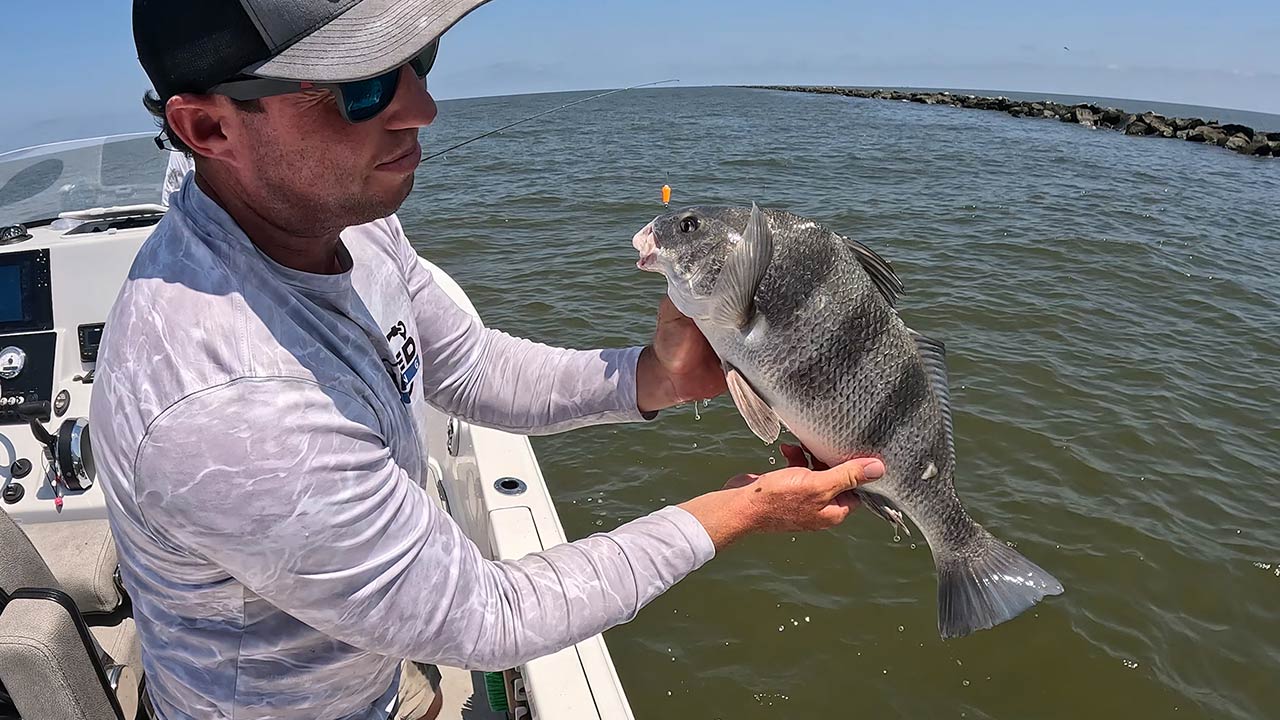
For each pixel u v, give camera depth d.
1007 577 2.05
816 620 4.74
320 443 1.10
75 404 3.22
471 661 1.26
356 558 1.13
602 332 8.24
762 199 14.95
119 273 3.38
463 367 1.88
